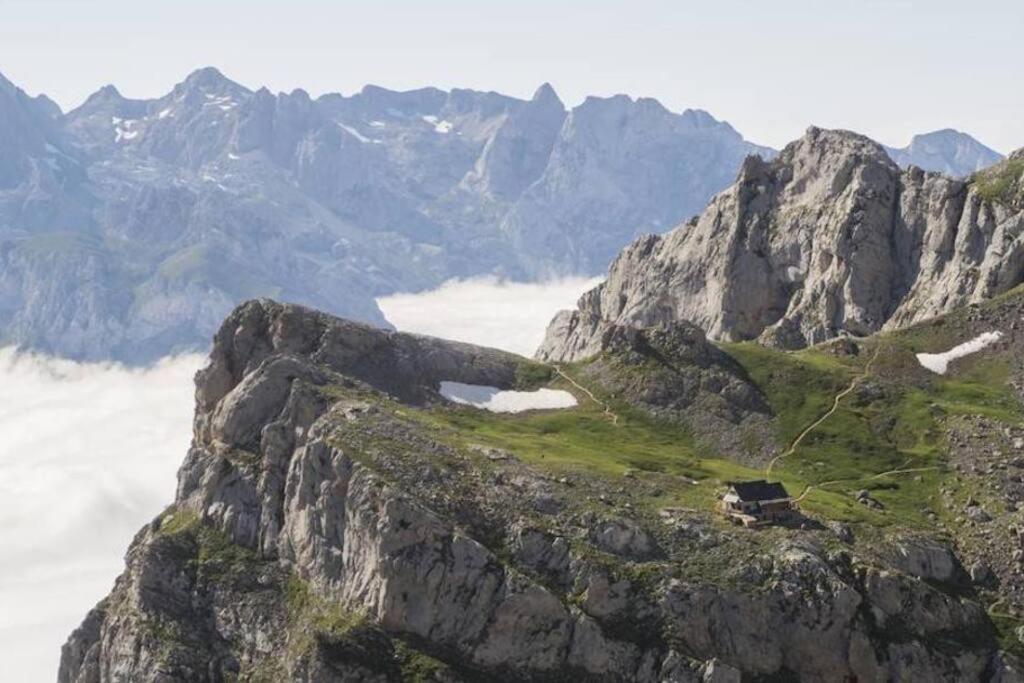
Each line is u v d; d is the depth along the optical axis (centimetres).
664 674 18712
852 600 19300
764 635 19150
